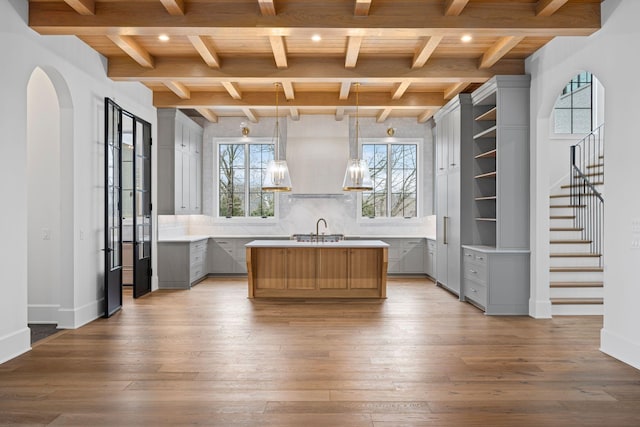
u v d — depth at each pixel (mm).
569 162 8234
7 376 3580
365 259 7129
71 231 5145
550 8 4258
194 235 9648
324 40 5352
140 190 7176
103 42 5434
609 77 4215
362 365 3865
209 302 6719
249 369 3758
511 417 2867
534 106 5750
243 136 9711
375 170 9781
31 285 5410
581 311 5852
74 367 3797
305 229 9695
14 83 4129
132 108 6859
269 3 4180
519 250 5867
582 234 7090
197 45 5172
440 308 6320
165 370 3727
